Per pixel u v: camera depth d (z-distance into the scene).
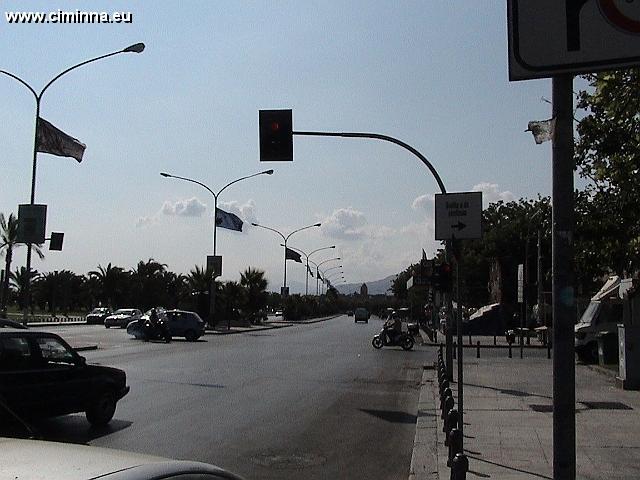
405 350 36.22
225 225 58.97
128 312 64.31
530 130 4.61
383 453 11.00
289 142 18.25
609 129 8.91
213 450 11.04
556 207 4.43
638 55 4.00
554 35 4.13
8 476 2.71
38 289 108.00
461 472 6.68
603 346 25.52
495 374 22.92
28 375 11.60
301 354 32.47
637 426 12.79
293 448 11.30
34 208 31.05
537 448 10.94
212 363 26.80
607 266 10.10
